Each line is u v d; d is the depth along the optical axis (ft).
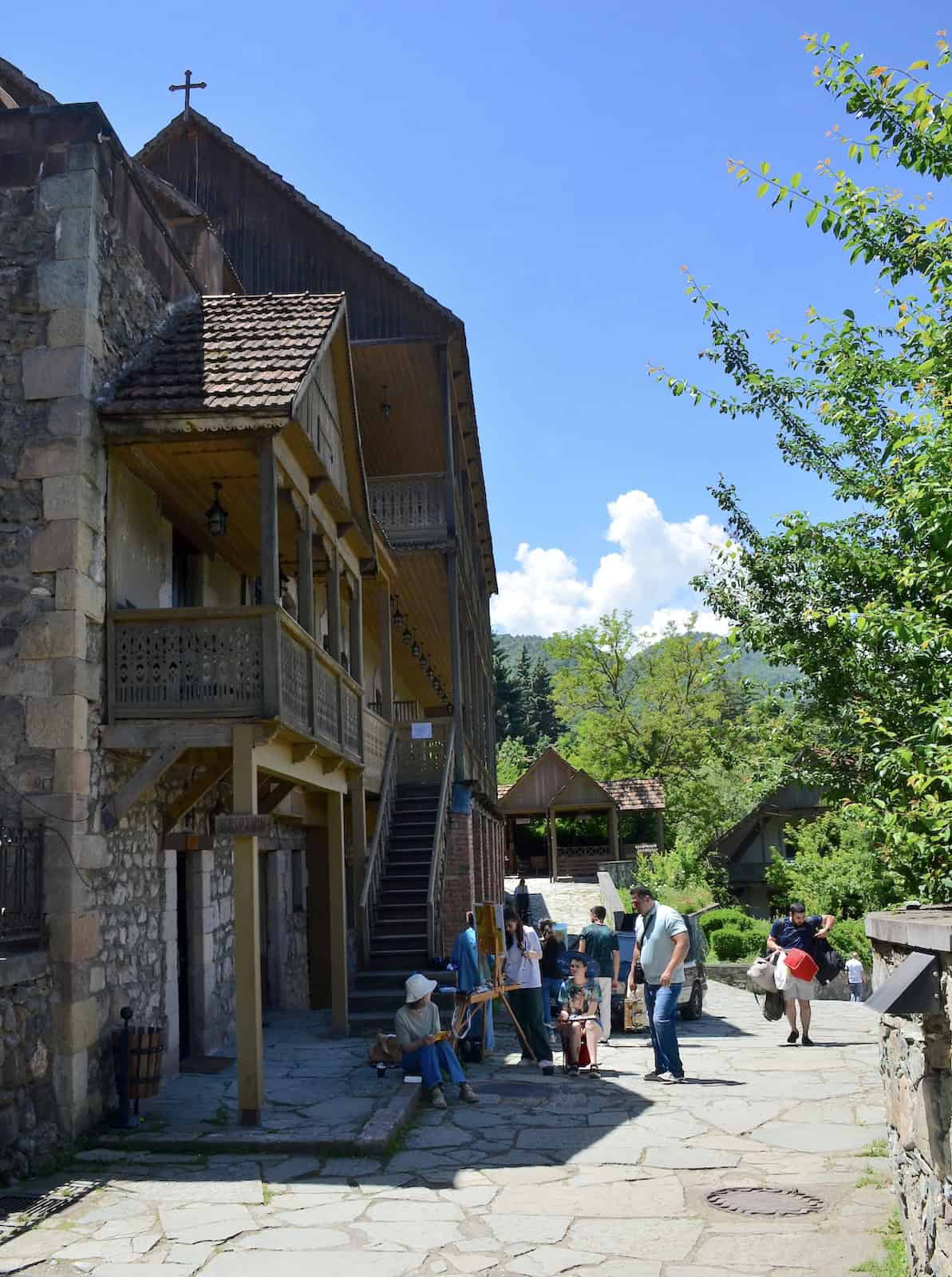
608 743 167.53
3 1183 23.65
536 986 37.32
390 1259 18.88
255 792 29.68
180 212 50.98
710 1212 21.08
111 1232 20.49
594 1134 27.48
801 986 40.88
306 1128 27.25
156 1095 29.96
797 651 26.32
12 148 31.24
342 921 42.96
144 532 34.86
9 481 29.63
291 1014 49.03
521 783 143.02
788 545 27.09
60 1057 26.78
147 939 32.83
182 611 30.48
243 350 34.40
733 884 135.23
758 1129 27.63
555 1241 19.67
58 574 29.09
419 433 77.56
